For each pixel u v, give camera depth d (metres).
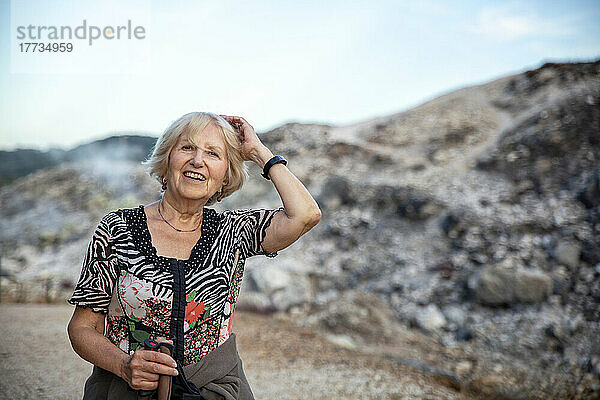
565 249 9.81
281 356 6.59
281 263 11.14
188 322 1.90
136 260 1.88
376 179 14.32
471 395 6.46
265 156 2.12
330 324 9.02
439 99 19.62
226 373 1.95
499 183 12.85
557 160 12.85
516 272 9.27
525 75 18.88
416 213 12.38
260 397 5.14
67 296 10.91
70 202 17.70
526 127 14.77
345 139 17.50
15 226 16.38
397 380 5.87
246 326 8.10
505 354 8.08
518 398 6.71
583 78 17.19
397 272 10.76
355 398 5.23
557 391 6.88
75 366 5.45
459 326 8.98
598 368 7.12
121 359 1.79
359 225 12.55
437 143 16.03
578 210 10.99
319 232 12.66
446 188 13.08
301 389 5.41
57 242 15.00
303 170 15.86
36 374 5.16
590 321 8.41
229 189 2.14
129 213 1.96
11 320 7.31
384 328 9.02
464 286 9.84
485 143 15.36
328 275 11.00
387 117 19.22
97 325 1.93
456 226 11.49
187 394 1.81
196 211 1.99
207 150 1.98
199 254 1.94
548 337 8.25
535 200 11.78
